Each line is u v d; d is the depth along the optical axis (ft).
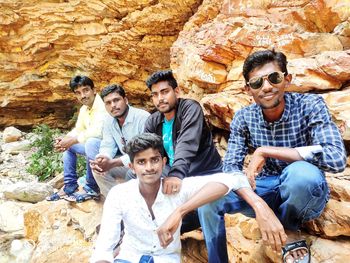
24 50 28.04
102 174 10.84
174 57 16.51
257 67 6.57
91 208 12.06
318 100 6.66
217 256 7.14
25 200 15.57
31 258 11.01
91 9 24.39
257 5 13.71
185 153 7.85
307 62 10.27
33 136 28.84
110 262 6.26
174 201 6.63
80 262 10.00
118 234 6.54
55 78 29.09
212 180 6.57
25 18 26.61
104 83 28.30
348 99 8.78
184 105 8.61
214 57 12.65
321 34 11.35
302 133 6.79
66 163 13.06
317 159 6.21
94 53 26.16
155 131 9.20
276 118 6.90
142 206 6.49
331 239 7.00
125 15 24.08
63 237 11.40
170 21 22.26
